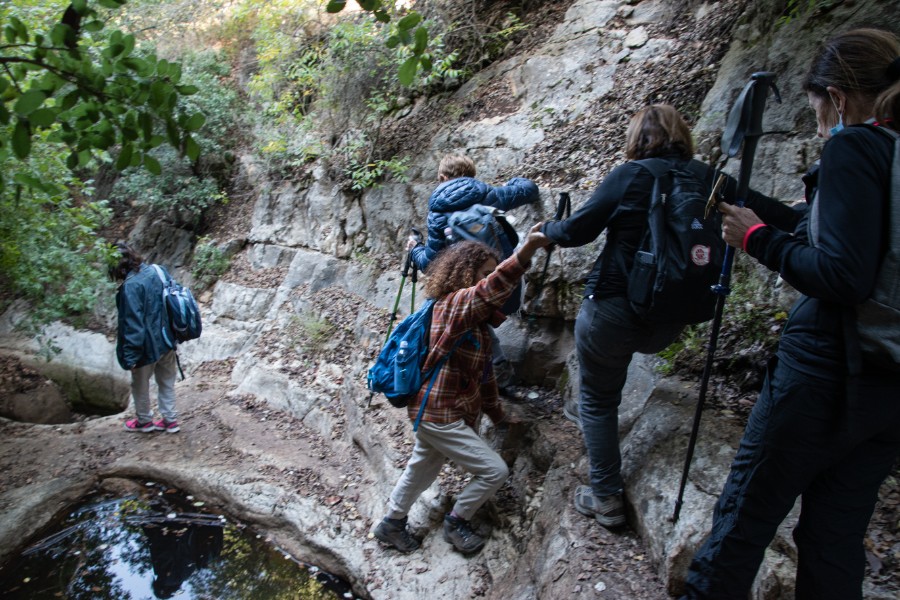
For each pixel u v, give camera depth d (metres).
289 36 7.33
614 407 3.07
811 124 3.74
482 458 3.46
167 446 5.56
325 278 6.88
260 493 4.79
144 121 2.43
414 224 6.09
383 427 4.85
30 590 4.22
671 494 2.94
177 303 5.61
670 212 2.59
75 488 5.14
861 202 1.61
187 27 8.98
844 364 1.75
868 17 3.74
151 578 4.26
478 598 3.47
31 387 7.61
